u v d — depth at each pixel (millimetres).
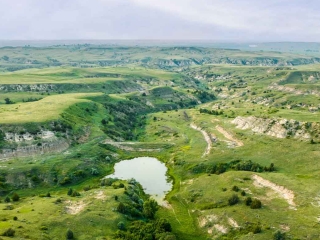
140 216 89938
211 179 112312
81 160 131875
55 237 70875
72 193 101125
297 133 136875
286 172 111188
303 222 77312
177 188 114312
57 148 138375
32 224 74062
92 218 81375
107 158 141125
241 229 79875
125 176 125562
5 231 65812
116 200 94625
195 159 133875
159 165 138625
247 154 130875
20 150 129125
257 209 86375
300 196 89188
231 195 95938
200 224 89000
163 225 81500
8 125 137125
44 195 101438
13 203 92812
